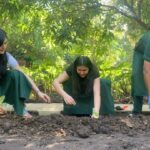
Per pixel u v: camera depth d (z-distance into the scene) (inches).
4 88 194.7
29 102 332.8
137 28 410.6
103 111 223.8
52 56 484.4
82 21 338.3
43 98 194.5
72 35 341.1
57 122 170.9
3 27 443.5
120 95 406.0
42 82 422.0
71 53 443.5
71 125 166.2
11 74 194.5
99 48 386.9
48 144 139.2
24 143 140.6
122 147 134.6
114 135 153.9
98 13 339.9
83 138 148.6
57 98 387.2
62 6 337.4
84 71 211.6
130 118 185.6
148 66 190.9
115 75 412.5
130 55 500.7
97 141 142.8
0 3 335.0
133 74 221.5
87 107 222.2
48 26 341.7
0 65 189.8
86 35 354.9
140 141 143.2
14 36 481.1
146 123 175.3
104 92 223.6
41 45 479.8
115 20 369.1
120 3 361.7
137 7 370.3
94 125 164.7
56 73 422.3
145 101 313.4
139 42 217.8
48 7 339.0
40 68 425.4
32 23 360.2
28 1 327.9
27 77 197.2
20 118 180.2
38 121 172.6
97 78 216.5
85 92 218.2
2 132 157.9
